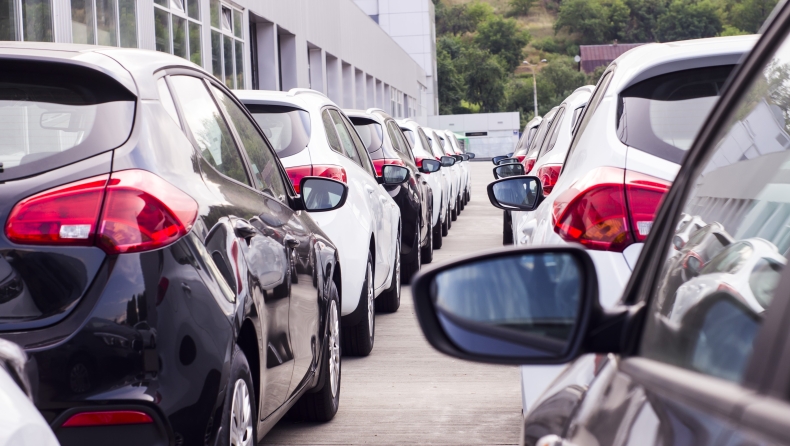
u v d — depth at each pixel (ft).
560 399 7.79
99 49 13.08
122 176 11.43
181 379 11.08
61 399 10.65
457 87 649.61
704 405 5.00
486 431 20.02
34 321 10.82
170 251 11.32
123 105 12.14
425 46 388.98
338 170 27.09
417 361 27.43
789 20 6.32
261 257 14.25
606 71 16.90
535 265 6.81
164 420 10.87
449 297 6.71
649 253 7.92
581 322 6.77
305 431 20.11
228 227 13.03
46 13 55.72
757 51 6.78
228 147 15.65
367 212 28.02
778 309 4.92
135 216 11.21
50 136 11.71
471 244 63.00
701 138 7.60
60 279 10.95
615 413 6.24
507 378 25.22
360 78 196.03
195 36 88.28
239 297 12.62
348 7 176.86
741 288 5.80
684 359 5.94
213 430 11.53
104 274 10.98
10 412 7.11
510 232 59.67
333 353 20.95
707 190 7.18
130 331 10.82
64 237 11.03
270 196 17.19
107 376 10.74
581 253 6.80
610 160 13.82
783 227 6.02
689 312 6.32
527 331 6.72
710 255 6.64
